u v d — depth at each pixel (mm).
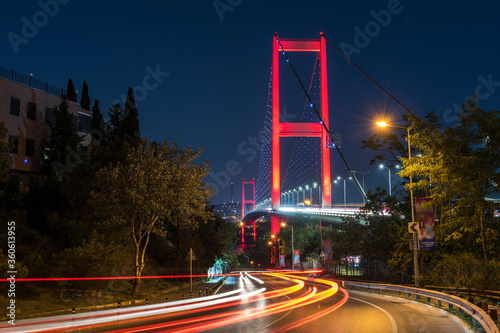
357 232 41281
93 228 28891
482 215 26062
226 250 73000
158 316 18297
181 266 41156
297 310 19656
